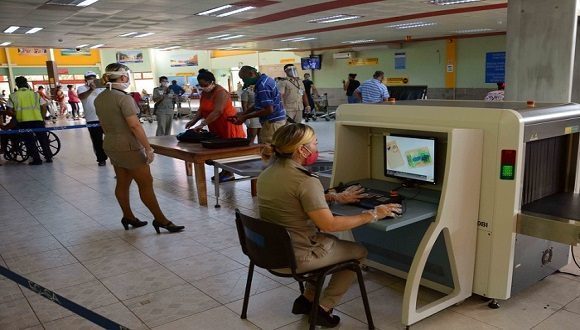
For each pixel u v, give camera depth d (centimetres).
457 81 1488
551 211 245
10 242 393
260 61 2145
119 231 416
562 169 286
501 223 248
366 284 296
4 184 624
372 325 240
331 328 246
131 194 552
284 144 219
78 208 496
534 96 389
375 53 1714
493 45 1376
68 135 1219
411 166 280
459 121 254
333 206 256
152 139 571
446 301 251
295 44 1656
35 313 271
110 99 372
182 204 500
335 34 1292
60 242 391
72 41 1352
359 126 298
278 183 219
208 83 519
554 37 371
